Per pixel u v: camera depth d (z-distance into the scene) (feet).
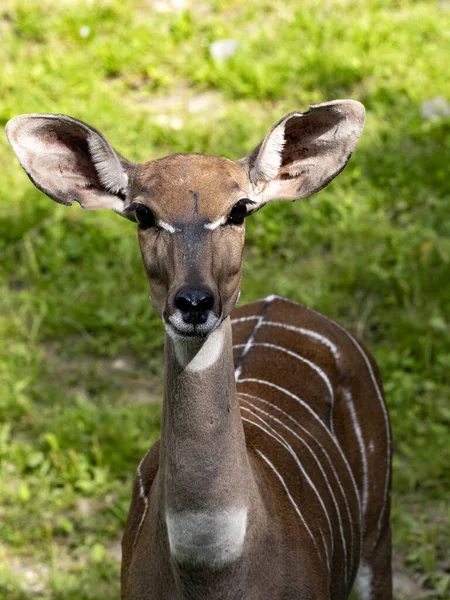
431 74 49.85
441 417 34.68
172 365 18.70
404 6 55.88
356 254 40.68
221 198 18.95
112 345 38.06
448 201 42.80
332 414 25.20
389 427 26.68
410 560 30.37
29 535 30.96
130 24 54.29
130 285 40.22
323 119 20.40
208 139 46.09
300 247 41.52
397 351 37.04
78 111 47.83
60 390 36.17
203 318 17.94
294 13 54.49
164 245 18.79
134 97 50.11
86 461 32.96
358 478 25.41
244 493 19.12
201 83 50.37
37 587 29.68
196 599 19.31
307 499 22.11
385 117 47.73
